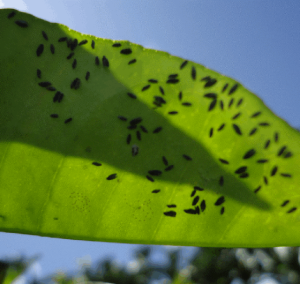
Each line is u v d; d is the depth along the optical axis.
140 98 0.11
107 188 0.11
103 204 0.11
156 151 0.11
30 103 0.11
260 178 0.11
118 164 0.11
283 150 0.11
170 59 0.11
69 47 0.11
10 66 0.11
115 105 0.11
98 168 0.11
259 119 0.11
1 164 0.11
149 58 0.11
